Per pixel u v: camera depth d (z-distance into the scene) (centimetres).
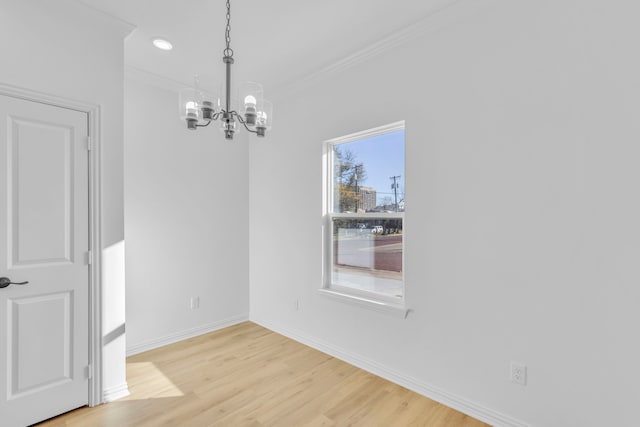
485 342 193
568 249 164
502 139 186
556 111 168
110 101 213
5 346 177
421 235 222
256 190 368
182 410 204
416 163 225
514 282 182
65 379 197
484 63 193
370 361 255
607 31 153
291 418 197
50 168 190
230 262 361
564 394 165
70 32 196
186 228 323
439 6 203
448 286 209
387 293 254
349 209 286
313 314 304
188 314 325
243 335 332
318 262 299
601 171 155
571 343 163
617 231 151
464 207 202
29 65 181
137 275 290
